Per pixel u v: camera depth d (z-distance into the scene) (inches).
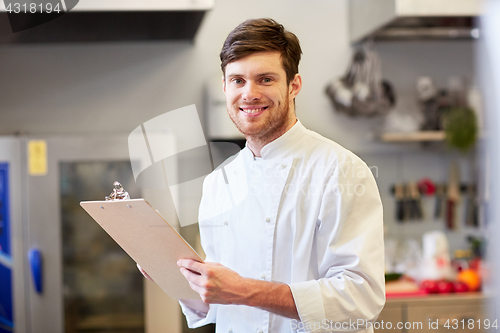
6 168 75.5
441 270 86.7
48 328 76.4
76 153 76.4
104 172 77.2
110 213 34.0
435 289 81.1
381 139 93.3
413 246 94.4
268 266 40.4
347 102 92.7
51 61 94.0
